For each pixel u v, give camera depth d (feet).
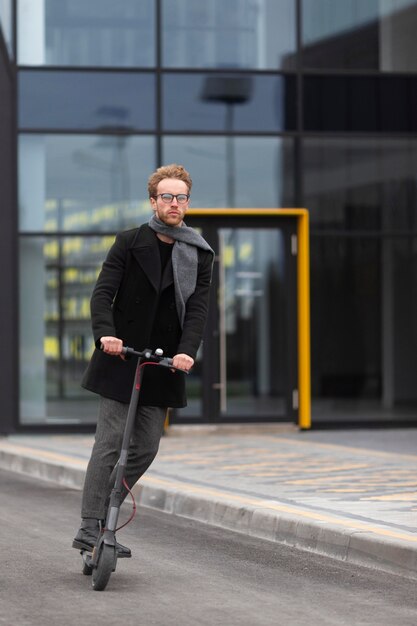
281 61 86.22
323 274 85.66
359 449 72.23
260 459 66.54
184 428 83.30
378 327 86.07
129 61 85.40
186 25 85.81
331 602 32.89
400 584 35.76
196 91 85.76
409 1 87.30
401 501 48.39
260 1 86.22
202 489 52.70
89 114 85.10
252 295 84.99
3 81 85.92
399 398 86.22
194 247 35.27
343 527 41.16
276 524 44.34
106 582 33.78
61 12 84.99
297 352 84.99
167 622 29.94
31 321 84.79
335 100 86.48
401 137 86.99
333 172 86.22
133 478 35.76
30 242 84.58
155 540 44.01
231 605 32.19
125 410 35.35
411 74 87.15
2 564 38.19
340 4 86.63
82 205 84.94
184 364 33.99
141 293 34.96
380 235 86.33
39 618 30.27
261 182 85.66
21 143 84.53
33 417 84.84
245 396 84.84
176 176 34.96
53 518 49.39
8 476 66.69
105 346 33.58
